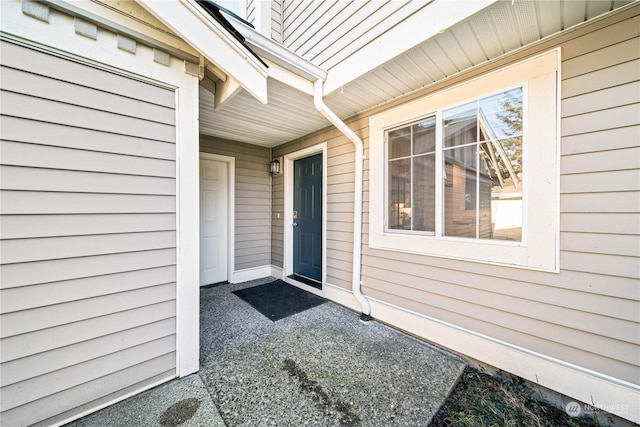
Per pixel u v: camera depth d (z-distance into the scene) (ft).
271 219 14.16
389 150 8.42
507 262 5.72
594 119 4.68
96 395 4.56
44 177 4.07
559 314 5.09
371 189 8.76
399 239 7.91
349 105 8.55
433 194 7.25
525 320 5.51
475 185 6.36
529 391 5.36
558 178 5.06
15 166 3.85
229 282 12.64
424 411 4.74
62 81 4.19
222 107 8.04
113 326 4.74
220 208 12.59
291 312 9.25
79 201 4.38
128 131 4.85
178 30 4.54
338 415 4.62
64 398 4.25
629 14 4.34
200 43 4.82
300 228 12.94
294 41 9.23
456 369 6.00
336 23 7.54
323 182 10.79
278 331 7.80
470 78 6.31
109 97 4.63
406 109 7.70
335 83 7.07
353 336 7.52
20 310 3.90
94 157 4.50
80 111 4.36
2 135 3.76
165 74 5.26
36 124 4.00
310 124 10.31
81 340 4.41
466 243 6.41
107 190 4.65
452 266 6.71
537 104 5.29
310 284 11.68
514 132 5.73
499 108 5.93
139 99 4.96
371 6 6.51
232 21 5.58
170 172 5.39
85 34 4.33
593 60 4.68
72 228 4.32
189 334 5.66
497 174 6.00
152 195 5.16
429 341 7.14
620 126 4.45
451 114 6.76
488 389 5.46
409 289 7.69
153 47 5.09
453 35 5.10
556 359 5.12
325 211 10.73
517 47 5.52
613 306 4.53
